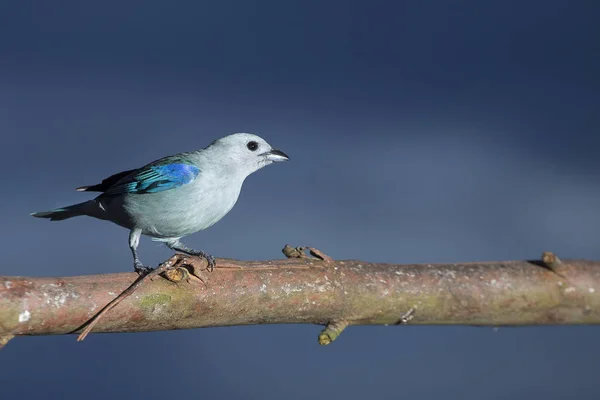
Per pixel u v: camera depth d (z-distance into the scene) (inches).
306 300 211.6
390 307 211.8
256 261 211.8
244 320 211.6
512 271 212.1
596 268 212.2
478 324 212.2
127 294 210.7
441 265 212.2
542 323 212.2
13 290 210.2
